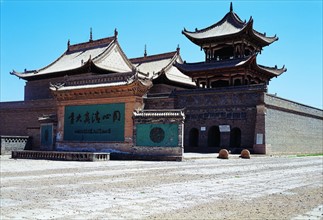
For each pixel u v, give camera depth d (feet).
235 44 230.68
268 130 189.06
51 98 246.27
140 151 128.16
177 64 238.48
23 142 185.88
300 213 37.73
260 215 36.50
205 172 82.38
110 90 136.46
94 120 141.18
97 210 38.11
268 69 234.38
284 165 114.32
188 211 38.04
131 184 58.85
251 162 127.95
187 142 206.80
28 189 52.65
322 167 106.52
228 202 43.80
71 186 55.98
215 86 239.50
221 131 196.85
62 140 149.89
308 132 239.71
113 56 248.73
